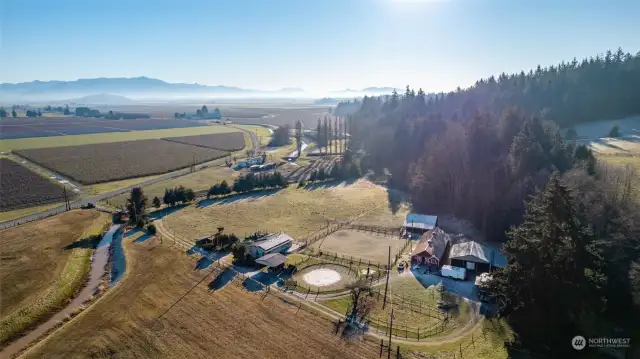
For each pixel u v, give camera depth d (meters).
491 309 43.00
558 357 34.47
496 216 64.38
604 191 52.75
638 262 41.16
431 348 36.50
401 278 51.16
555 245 35.00
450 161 82.31
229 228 71.06
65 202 86.88
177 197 84.56
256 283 49.22
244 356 34.84
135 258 57.00
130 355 35.16
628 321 39.47
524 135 72.31
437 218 73.81
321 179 108.94
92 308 43.16
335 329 39.28
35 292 46.28
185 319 40.66
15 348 36.91
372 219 76.50
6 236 64.25
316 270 53.72
